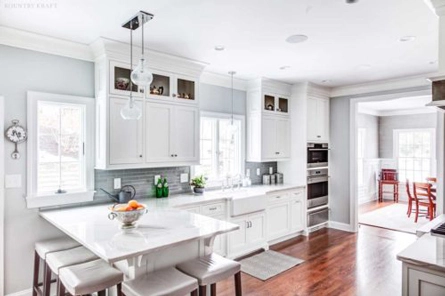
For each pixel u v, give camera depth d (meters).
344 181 5.32
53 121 3.01
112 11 2.34
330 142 5.51
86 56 3.16
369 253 4.14
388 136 8.55
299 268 3.63
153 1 2.19
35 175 2.88
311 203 5.11
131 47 2.97
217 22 2.56
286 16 2.46
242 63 3.80
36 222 2.88
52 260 2.29
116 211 2.13
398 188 8.27
